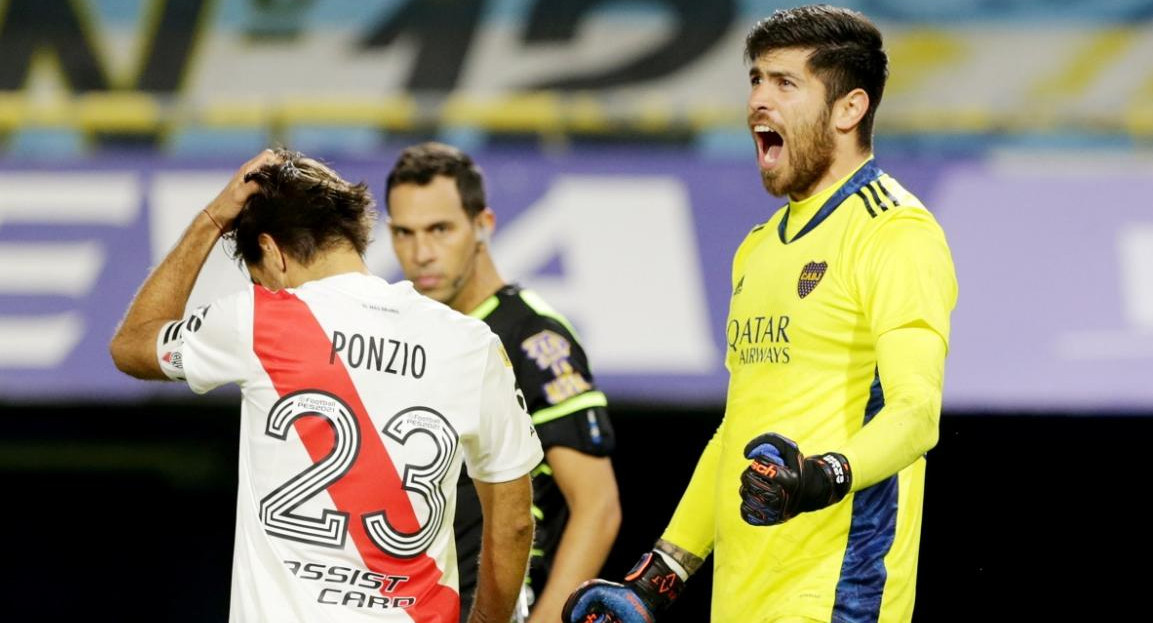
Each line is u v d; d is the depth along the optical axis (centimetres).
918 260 844
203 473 2402
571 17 2020
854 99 907
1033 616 2255
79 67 1978
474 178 1254
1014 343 1778
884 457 782
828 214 902
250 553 851
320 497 846
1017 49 1972
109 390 1817
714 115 1975
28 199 1867
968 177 1872
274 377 856
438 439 866
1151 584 2236
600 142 1973
